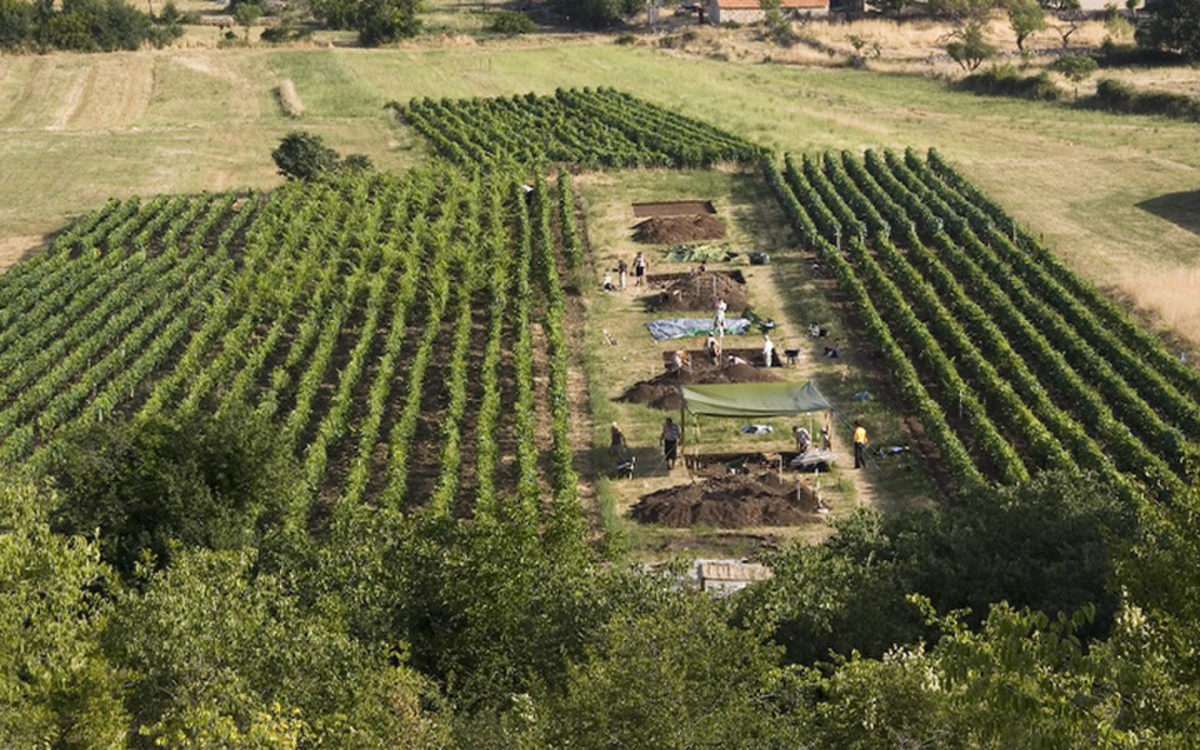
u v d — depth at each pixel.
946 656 22.50
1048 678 21.34
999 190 96.75
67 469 45.50
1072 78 127.31
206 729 26.78
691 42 156.12
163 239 89.12
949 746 24.17
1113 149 106.62
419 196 94.69
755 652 27.95
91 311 79.38
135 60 145.12
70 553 32.56
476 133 113.25
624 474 59.03
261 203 97.56
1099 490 43.91
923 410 61.28
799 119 118.62
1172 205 91.94
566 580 35.69
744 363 68.38
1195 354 68.56
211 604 32.28
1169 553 22.14
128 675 29.94
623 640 27.22
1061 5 162.75
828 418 60.56
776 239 88.94
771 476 57.69
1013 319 70.75
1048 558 39.00
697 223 90.81
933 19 161.38
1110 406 63.53
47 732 28.22
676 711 25.00
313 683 31.00
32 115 126.06
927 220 87.00
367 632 35.12
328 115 124.31
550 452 61.12
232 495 46.38
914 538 40.28
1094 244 85.06
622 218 94.12
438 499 54.22
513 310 77.81
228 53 148.88
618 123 115.56
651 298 79.56
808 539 53.00
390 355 70.56
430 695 30.92
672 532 53.91
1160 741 20.11
